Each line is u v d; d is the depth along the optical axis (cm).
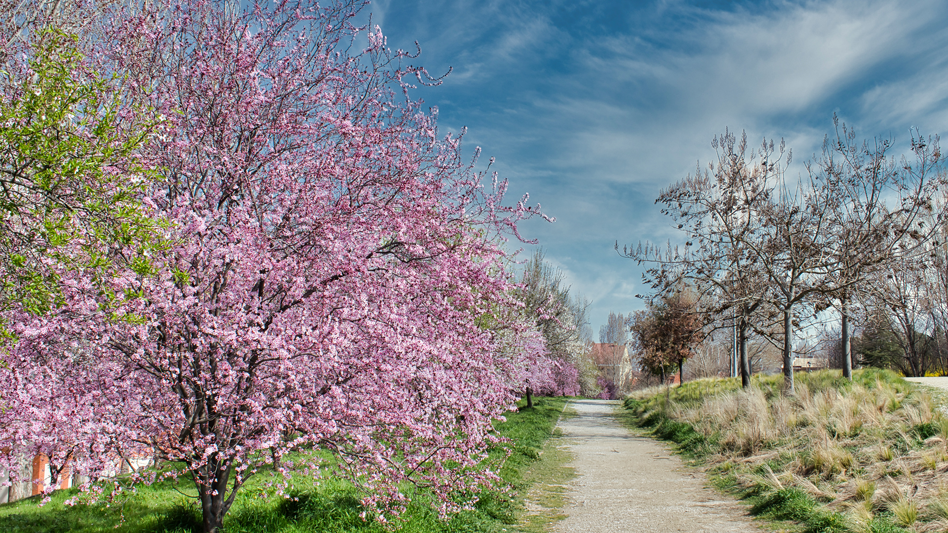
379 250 633
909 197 1683
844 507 681
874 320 1877
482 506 799
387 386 568
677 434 1609
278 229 580
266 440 504
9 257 437
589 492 961
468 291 637
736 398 1588
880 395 1127
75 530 648
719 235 1923
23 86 445
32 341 497
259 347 498
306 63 635
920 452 773
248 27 598
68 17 620
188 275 494
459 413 648
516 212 670
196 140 573
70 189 449
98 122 481
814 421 1073
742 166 1872
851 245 1691
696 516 754
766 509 742
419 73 642
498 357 880
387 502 601
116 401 526
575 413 2867
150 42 572
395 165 637
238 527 611
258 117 585
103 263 434
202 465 525
